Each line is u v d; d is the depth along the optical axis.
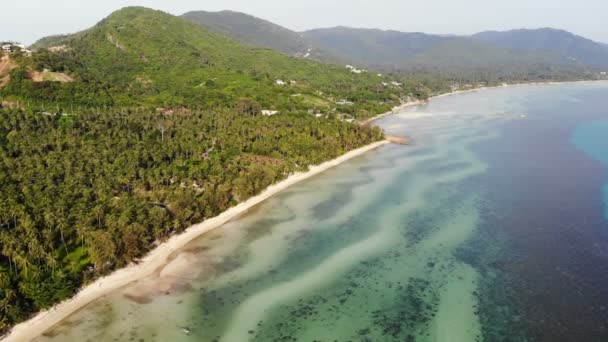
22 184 117.56
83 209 106.69
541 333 80.88
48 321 81.81
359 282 98.19
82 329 80.94
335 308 89.19
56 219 98.19
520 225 124.44
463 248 112.25
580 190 150.25
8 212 99.50
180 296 92.12
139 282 95.81
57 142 151.12
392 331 82.38
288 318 86.19
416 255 109.31
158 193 123.75
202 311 87.81
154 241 110.31
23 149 143.88
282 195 148.50
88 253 98.19
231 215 130.62
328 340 80.19
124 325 82.75
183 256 107.62
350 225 126.19
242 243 115.06
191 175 140.50
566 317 85.06
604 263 103.50
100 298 89.56
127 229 99.94
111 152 146.75
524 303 89.62
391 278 99.56
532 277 98.56
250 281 98.38
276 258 108.19
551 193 148.00
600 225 122.81
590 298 90.56
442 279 98.75
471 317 85.81
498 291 93.81
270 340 80.25
